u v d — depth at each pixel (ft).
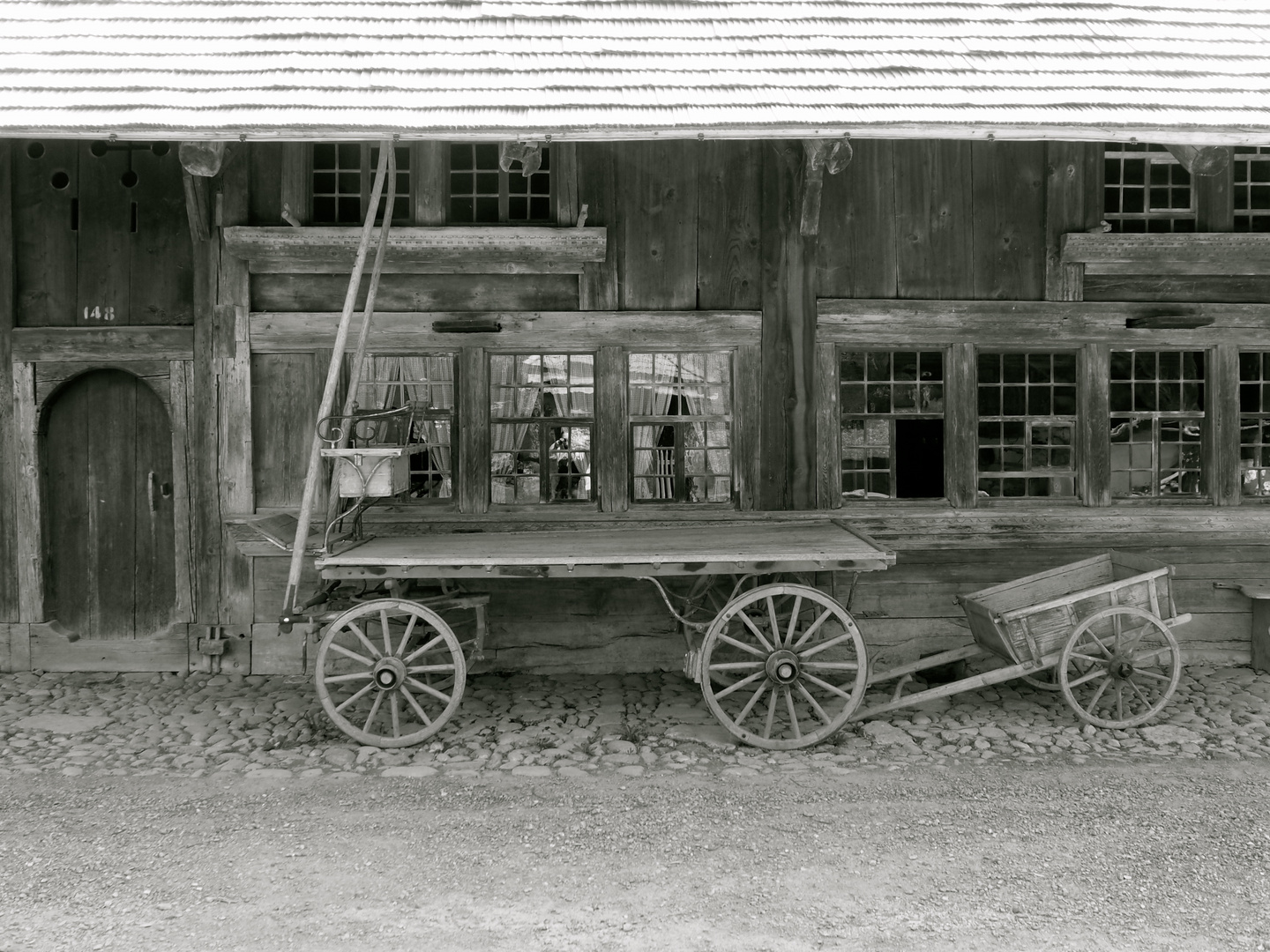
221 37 18.94
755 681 20.83
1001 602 19.63
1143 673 17.87
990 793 14.87
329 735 17.78
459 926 11.10
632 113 16.87
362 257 17.69
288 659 21.83
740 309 21.90
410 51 18.71
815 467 21.95
